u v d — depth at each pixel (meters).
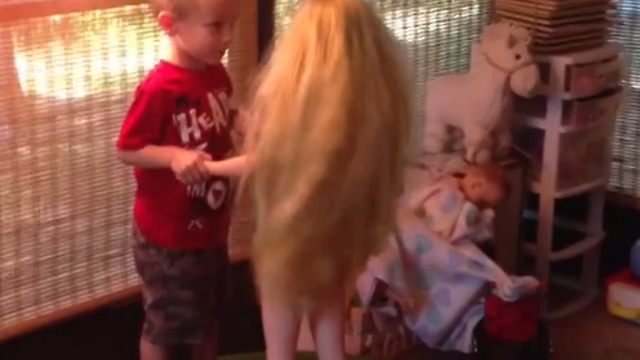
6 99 1.70
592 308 2.44
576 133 2.32
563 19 2.24
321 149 1.37
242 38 1.99
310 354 1.97
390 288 2.11
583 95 2.26
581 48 2.29
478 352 2.10
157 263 1.66
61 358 1.90
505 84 2.20
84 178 1.84
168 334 1.69
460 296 2.07
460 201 2.08
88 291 1.91
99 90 1.81
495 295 2.05
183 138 1.58
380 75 1.41
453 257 2.06
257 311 2.18
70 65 1.76
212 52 1.55
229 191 1.66
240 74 2.00
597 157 2.40
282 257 1.42
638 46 2.45
